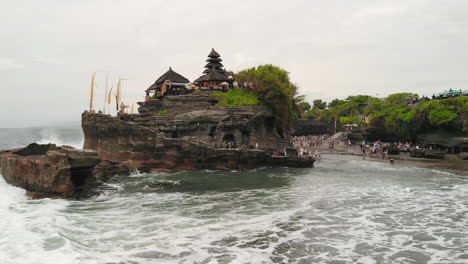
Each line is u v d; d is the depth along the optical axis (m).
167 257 14.39
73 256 13.89
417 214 22.23
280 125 67.94
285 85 71.62
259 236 17.38
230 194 28.06
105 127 43.19
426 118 68.06
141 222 19.59
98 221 19.69
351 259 14.76
